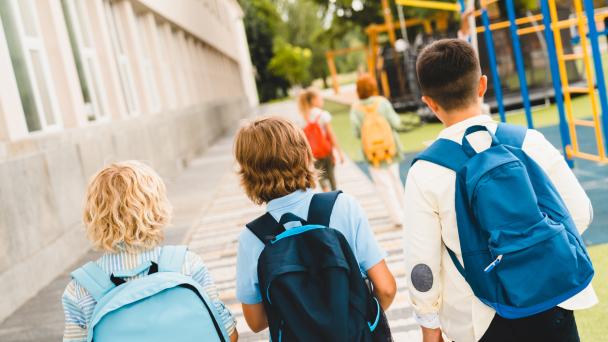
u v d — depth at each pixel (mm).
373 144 5910
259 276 1772
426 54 1840
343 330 1656
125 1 12094
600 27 10266
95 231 1854
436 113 1861
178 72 16062
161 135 12312
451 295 1789
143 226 1838
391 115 5980
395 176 6023
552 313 1689
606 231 4922
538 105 15516
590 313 3453
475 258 1654
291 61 69188
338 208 1908
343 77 90875
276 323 1731
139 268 1822
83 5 9617
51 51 7688
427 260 1758
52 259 5906
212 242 6617
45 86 7227
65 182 6648
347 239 1890
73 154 7035
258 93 70688
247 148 1920
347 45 86938
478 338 1749
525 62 15242
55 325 4449
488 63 15352
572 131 7000
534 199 1608
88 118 8797
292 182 1917
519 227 1584
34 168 5855
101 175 1891
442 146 1767
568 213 1679
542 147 1761
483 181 1621
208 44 24328
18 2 6918
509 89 15375
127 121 10148
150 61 13883
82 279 1816
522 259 1569
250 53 69312
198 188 10766
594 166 7375
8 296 4855
